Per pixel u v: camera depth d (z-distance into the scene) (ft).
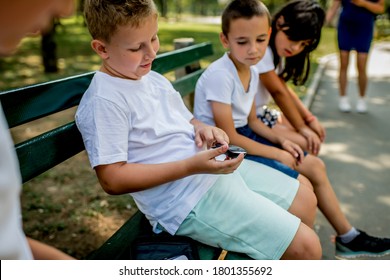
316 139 8.40
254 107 7.88
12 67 27.14
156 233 5.45
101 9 4.75
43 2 2.30
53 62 25.82
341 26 17.03
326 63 32.12
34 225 9.15
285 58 8.78
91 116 4.78
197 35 52.49
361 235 7.51
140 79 5.34
